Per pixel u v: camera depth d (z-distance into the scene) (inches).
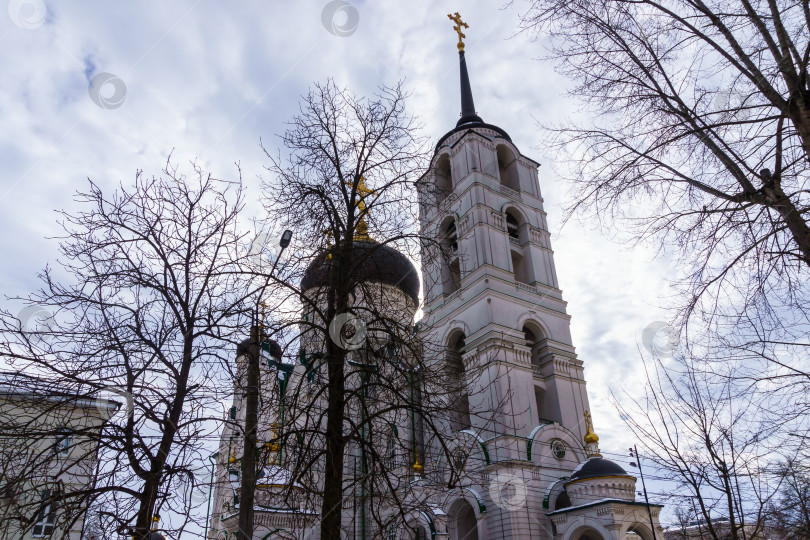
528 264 1815.9
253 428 530.9
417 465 668.7
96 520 498.6
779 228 389.4
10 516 449.1
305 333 634.2
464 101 2231.8
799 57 397.7
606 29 455.2
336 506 468.1
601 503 1200.8
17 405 507.5
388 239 610.9
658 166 444.5
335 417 511.5
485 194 1811.0
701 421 595.2
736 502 568.1
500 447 1334.9
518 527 1256.8
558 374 1610.5
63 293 530.9
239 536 480.7
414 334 629.3
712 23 426.3
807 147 388.2
